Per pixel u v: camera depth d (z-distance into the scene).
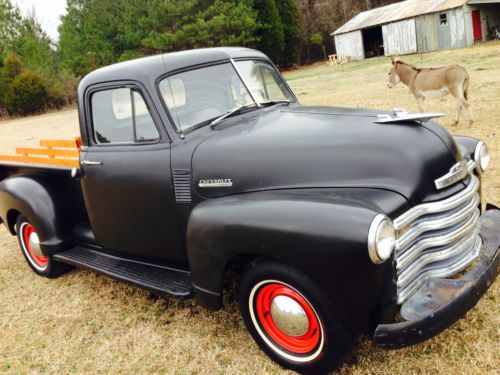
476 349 2.76
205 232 2.79
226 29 33.34
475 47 24.88
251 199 2.71
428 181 2.58
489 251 2.72
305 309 2.60
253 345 3.13
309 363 2.69
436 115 2.80
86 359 3.25
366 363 2.78
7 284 4.64
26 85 31.36
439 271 2.62
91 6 39.44
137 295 4.04
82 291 4.27
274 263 2.57
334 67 31.17
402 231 2.44
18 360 3.34
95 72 3.68
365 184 2.56
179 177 3.15
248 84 3.68
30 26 44.28
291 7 37.72
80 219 4.36
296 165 2.75
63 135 15.82
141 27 34.06
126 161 3.42
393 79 9.19
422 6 28.80
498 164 5.62
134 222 3.53
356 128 2.83
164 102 3.25
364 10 45.91
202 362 3.04
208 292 2.92
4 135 18.64
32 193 4.25
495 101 9.45
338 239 2.27
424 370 2.66
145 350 3.25
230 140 3.06
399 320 2.68
